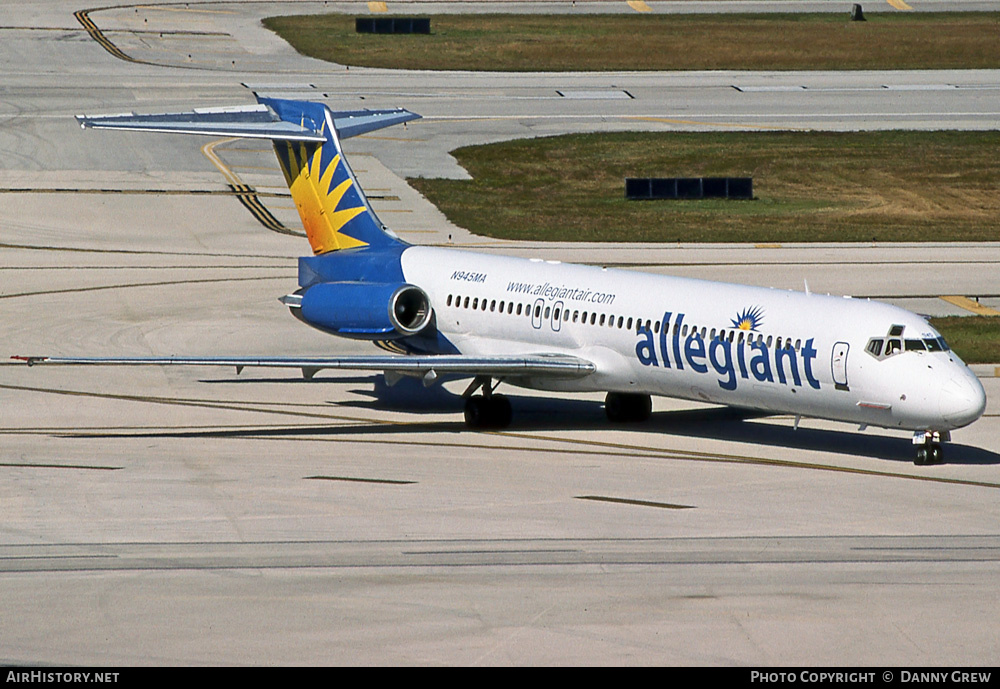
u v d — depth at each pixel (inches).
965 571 3230.8
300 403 5472.4
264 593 3063.5
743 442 4761.3
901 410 4215.1
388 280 5600.4
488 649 2721.5
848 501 3890.3
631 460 4466.0
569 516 3722.9
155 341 6407.5
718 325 4579.2
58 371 5940.0
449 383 5915.4
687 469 4325.8
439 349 5472.4
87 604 2984.7
